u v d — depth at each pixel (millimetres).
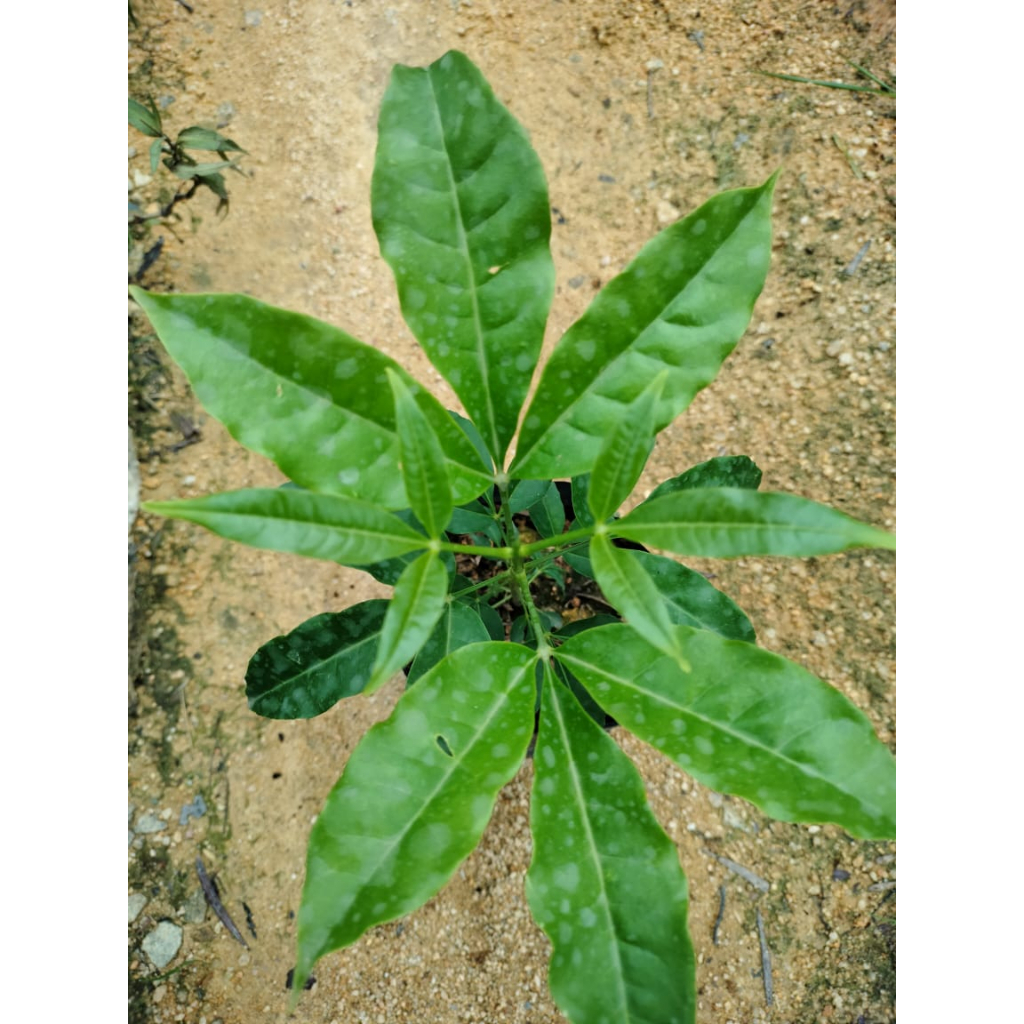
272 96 630
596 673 301
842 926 472
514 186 286
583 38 617
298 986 255
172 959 496
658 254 284
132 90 621
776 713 283
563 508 413
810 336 544
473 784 278
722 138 583
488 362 298
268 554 566
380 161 286
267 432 279
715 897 485
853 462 523
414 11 632
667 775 510
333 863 265
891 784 271
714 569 538
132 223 593
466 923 489
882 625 506
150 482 562
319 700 361
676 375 291
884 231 541
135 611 550
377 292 603
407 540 260
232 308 273
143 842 517
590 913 274
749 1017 466
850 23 575
